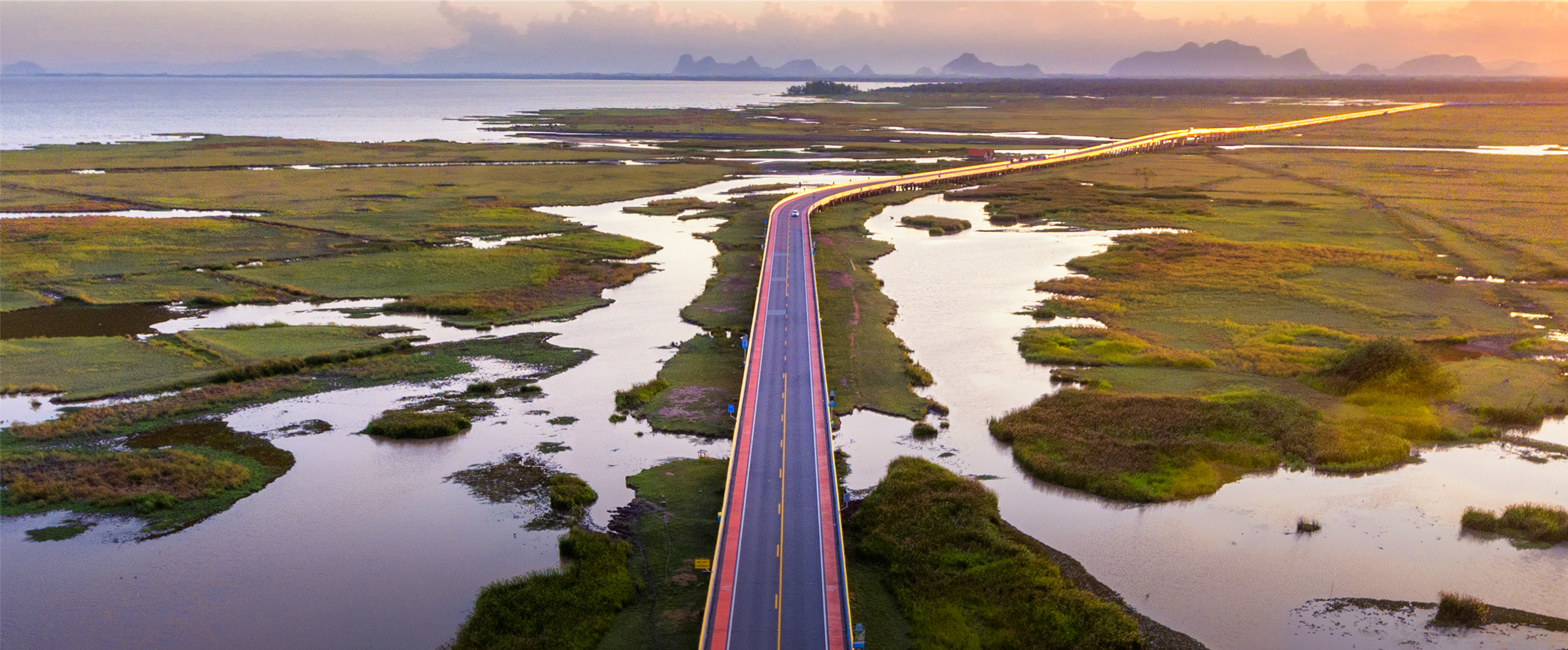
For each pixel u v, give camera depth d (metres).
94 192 172.38
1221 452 63.78
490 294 104.75
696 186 194.25
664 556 50.72
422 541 52.91
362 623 45.53
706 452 64.69
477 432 68.06
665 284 112.81
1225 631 44.72
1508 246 128.50
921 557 49.84
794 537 49.84
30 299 100.69
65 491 57.09
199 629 44.81
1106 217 159.12
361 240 133.12
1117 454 63.34
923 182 195.38
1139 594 47.78
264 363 79.38
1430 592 48.19
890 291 110.94
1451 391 74.69
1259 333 91.19
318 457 63.75
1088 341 89.75
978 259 128.38
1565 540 52.78
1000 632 43.69
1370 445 64.50
